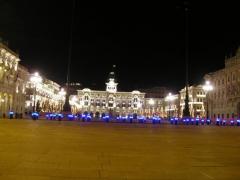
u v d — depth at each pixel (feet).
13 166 19.34
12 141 33.17
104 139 39.73
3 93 261.44
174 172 19.03
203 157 25.44
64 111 150.92
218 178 17.57
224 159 24.52
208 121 174.19
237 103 279.28
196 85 436.76
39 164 20.34
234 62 292.20
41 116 194.29
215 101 331.77
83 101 637.30
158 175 18.11
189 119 153.79
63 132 50.96
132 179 16.97
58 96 545.85
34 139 35.99
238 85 278.87
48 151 26.35
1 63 253.44
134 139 41.32
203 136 52.08
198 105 429.38
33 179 16.14
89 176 17.38
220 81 321.32
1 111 256.93
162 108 615.57
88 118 159.94
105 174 18.01
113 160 22.93
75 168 19.45
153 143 36.24
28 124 79.15
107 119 161.79
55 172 18.08
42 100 418.51
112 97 641.81
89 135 46.32
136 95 643.04
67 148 28.84
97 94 642.63
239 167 20.98
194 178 17.48
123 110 640.99
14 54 283.59
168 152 28.17
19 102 312.91
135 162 22.29
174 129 82.23
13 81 288.30
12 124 76.33
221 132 69.72
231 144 37.24
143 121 175.63
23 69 321.93
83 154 25.39
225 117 304.71
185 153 27.73
